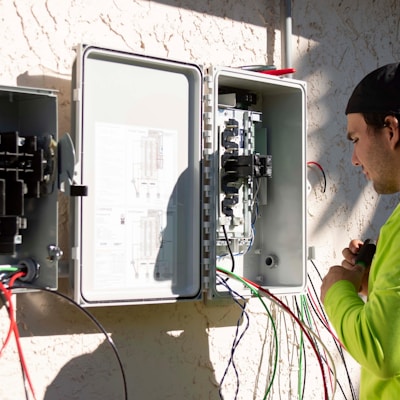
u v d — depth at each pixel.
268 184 2.62
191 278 2.29
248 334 2.61
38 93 1.92
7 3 2.06
